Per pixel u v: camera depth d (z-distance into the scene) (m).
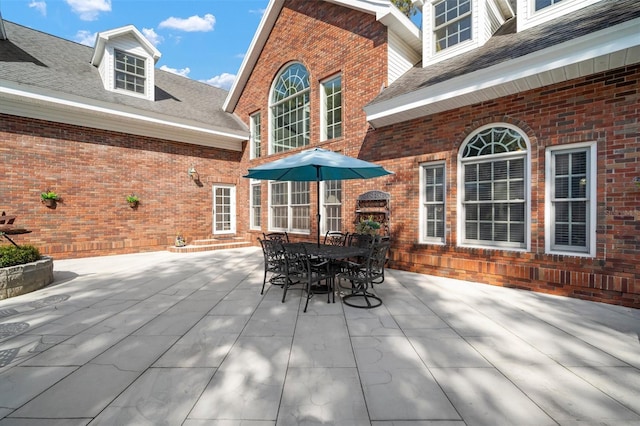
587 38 4.17
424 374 2.66
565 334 3.49
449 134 6.34
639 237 4.28
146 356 3.01
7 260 5.23
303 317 4.11
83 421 2.07
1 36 9.03
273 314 4.24
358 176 6.22
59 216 8.61
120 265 8.01
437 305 4.58
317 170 5.61
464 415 2.12
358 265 5.00
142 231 10.16
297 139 10.41
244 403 2.27
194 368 2.78
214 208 12.02
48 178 8.43
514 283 5.45
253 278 6.52
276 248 5.06
